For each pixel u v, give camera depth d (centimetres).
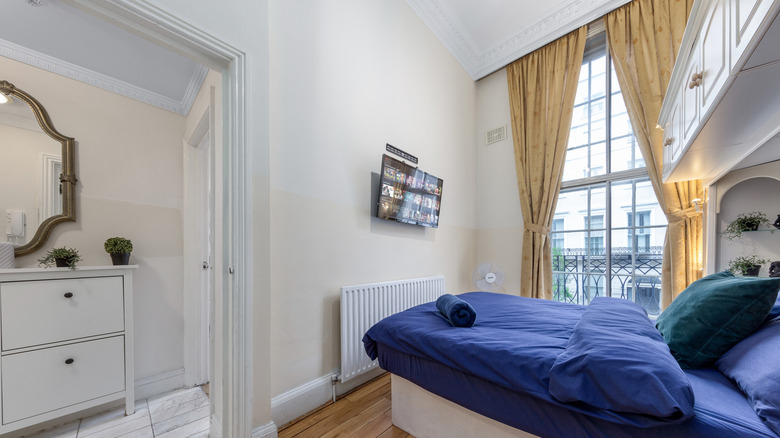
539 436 98
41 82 180
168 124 230
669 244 231
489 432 117
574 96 292
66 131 187
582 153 305
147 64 198
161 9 111
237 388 131
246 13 141
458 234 331
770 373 76
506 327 142
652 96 245
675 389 73
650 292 261
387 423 156
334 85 197
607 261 282
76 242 185
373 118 228
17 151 172
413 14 275
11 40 170
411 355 138
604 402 81
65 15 159
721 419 72
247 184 137
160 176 222
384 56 241
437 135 303
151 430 162
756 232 185
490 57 354
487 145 366
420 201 257
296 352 166
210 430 151
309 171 179
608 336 100
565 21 295
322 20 191
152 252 213
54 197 179
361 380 203
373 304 208
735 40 97
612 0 267
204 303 230
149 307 209
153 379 205
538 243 302
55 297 156
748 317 99
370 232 221
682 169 192
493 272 298
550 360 99
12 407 141
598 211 293
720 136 142
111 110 204
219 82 153
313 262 179
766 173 172
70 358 158
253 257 139
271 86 160
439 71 310
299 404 163
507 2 287
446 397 123
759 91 105
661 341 104
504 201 346
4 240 164
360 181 214
